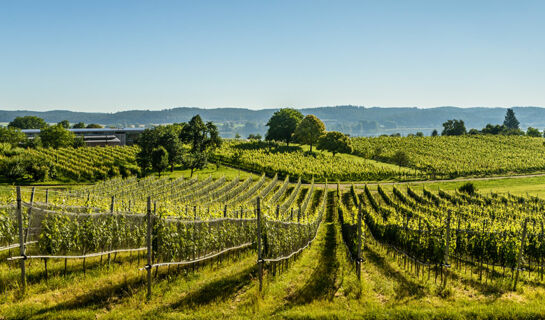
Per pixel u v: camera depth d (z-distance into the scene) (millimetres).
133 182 51219
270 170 74625
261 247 11844
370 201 50375
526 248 15578
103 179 60344
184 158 70312
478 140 128375
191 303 9180
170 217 12312
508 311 8633
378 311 8820
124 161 74625
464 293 11102
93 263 12195
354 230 19062
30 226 10164
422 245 15656
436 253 14492
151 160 65750
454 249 15508
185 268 12594
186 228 12086
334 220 40844
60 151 81188
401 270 15102
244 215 20266
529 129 186750
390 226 20281
